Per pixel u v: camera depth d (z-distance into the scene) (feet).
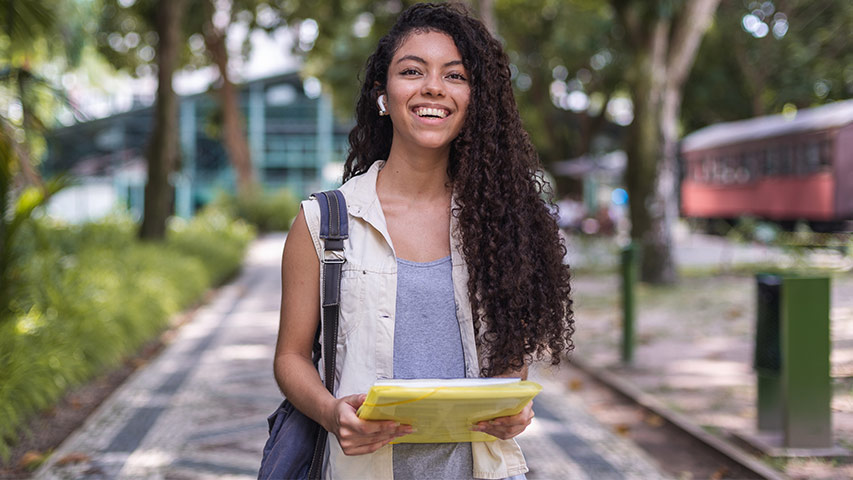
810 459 16.12
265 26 66.49
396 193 6.73
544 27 83.97
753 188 84.74
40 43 28.30
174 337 31.86
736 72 98.53
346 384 6.26
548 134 107.24
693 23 46.29
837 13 87.56
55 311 24.89
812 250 59.77
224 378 24.34
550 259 6.88
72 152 119.75
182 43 75.56
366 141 7.20
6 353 19.77
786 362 16.39
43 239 26.13
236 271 60.54
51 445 17.61
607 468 16.26
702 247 81.15
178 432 18.44
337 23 65.05
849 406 20.34
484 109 6.64
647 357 27.76
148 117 122.72
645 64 46.83
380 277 6.37
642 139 47.47
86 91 71.77
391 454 6.31
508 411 5.72
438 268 6.55
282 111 134.21
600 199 138.31
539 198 6.98
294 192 121.08
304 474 6.42
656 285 48.01
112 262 35.99
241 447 17.31
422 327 6.42
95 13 55.93
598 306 40.24
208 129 103.81
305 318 6.44
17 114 23.18
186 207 129.59
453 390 5.36
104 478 15.31
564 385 24.40
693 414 20.12
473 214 6.55
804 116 78.02
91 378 23.82
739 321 34.96
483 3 35.55
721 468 16.34
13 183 23.18
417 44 6.61
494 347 6.59
